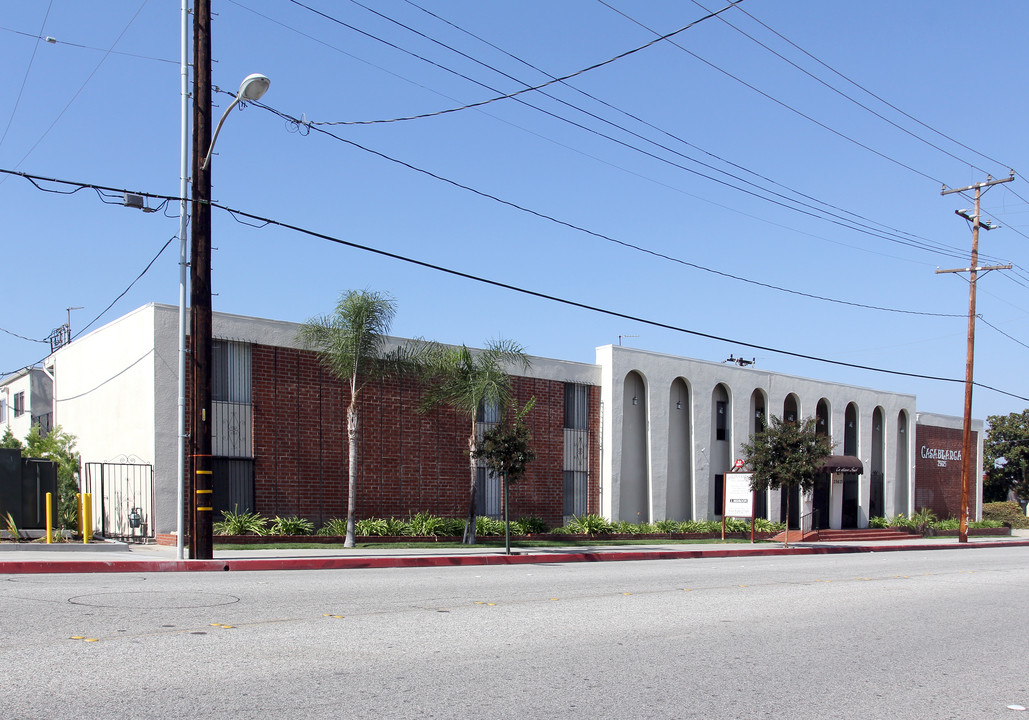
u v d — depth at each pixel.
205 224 16.88
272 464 22.95
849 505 41.91
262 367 22.97
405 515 25.62
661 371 33.25
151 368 20.94
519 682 7.00
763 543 31.36
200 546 16.53
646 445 32.81
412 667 7.30
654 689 7.03
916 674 8.20
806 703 6.85
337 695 6.27
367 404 25.03
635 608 11.64
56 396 27.70
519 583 14.40
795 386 38.94
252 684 6.44
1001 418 70.25
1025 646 10.05
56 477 20.45
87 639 7.70
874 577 18.38
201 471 16.66
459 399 23.67
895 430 45.00
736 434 35.88
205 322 16.86
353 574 15.34
